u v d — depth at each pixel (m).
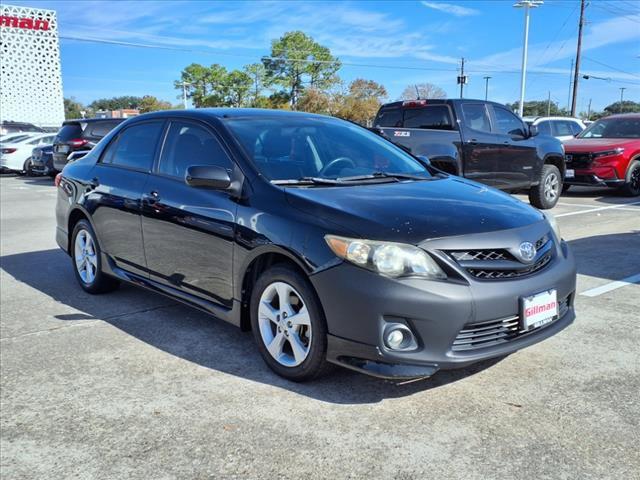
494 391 3.26
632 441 2.73
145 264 4.46
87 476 2.55
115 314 4.76
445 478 2.48
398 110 10.03
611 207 10.45
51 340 4.19
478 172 9.41
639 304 4.75
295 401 3.18
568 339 4.00
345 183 3.76
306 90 71.38
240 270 3.57
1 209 11.84
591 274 5.71
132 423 3.00
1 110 45.72
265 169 3.73
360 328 2.95
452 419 2.96
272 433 2.86
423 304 2.88
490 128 9.59
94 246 5.14
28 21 45.88
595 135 12.84
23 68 46.16
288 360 3.40
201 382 3.45
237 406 3.15
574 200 11.73
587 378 3.40
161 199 4.20
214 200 3.78
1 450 2.78
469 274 3.01
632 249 6.76
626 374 3.45
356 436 2.82
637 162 11.83
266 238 3.35
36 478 2.55
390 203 3.32
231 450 2.73
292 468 2.57
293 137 4.19
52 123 47.97
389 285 2.89
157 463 2.64
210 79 74.69
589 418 2.95
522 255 3.16
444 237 3.02
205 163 4.02
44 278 6.02
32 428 2.97
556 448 2.68
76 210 5.29
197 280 3.95
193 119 4.29
